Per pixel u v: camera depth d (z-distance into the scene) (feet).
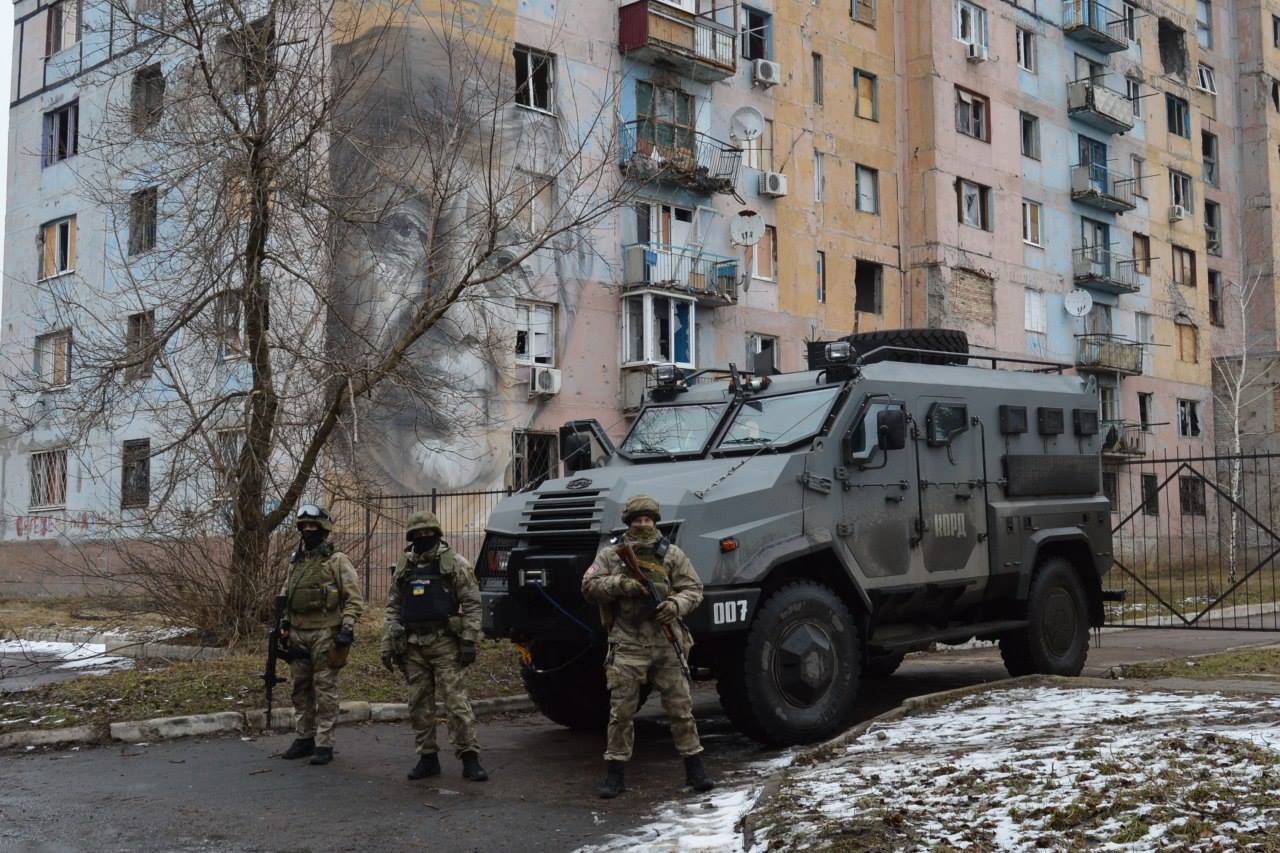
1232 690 33.94
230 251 48.78
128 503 54.39
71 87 99.81
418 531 28.04
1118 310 140.56
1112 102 136.87
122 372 50.01
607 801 25.29
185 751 32.01
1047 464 40.63
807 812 21.22
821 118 109.29
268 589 48.70
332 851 21.75
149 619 56.39
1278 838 17.31
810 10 108.99
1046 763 23.56
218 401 47.73
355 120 51.83
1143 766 22.43
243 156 47.78
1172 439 147.02
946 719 31.50
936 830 19.45
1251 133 163.53
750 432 34.71
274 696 37.40
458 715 27.76
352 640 29.99
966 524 37.27
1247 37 164.96
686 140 95.66
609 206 58.03
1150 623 65.87
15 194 104.58
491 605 31.68
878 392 35.04
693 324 94.43
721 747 31.94
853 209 111.55
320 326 49.62
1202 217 155.84
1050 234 130.41
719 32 98.22
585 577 25.91
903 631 36.37
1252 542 149.69
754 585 30.53
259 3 50.90
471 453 78.43
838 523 33.04
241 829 23.38
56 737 32.94
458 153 57.36
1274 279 158.71
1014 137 126.31
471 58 77.10
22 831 23.48
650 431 37.19
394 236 60.44
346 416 50.37
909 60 117.70
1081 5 136.05
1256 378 138.41
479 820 23.79
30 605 81.71
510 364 81.15
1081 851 17.75
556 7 87.97
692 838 21.74
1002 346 121.80
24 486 97.96
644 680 25.90
